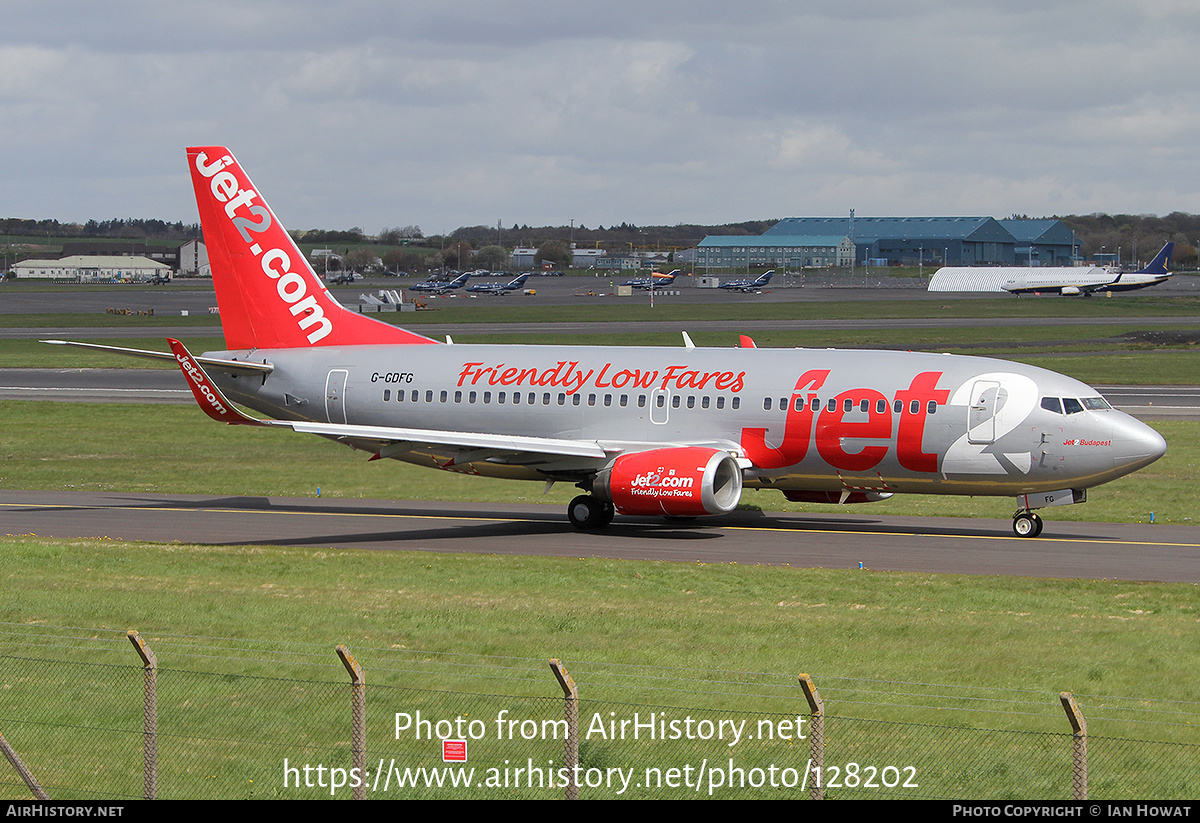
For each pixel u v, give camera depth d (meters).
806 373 165.25
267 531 165.12
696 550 151.00
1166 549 149.88
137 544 151.12
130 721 79.31
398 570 134.38
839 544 155.00
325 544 155.38
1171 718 79.81
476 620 107.69
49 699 83.88
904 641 100.31
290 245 190.38
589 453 163.38
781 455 164.25
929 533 163.62
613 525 172.00
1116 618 110.25
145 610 111.31
